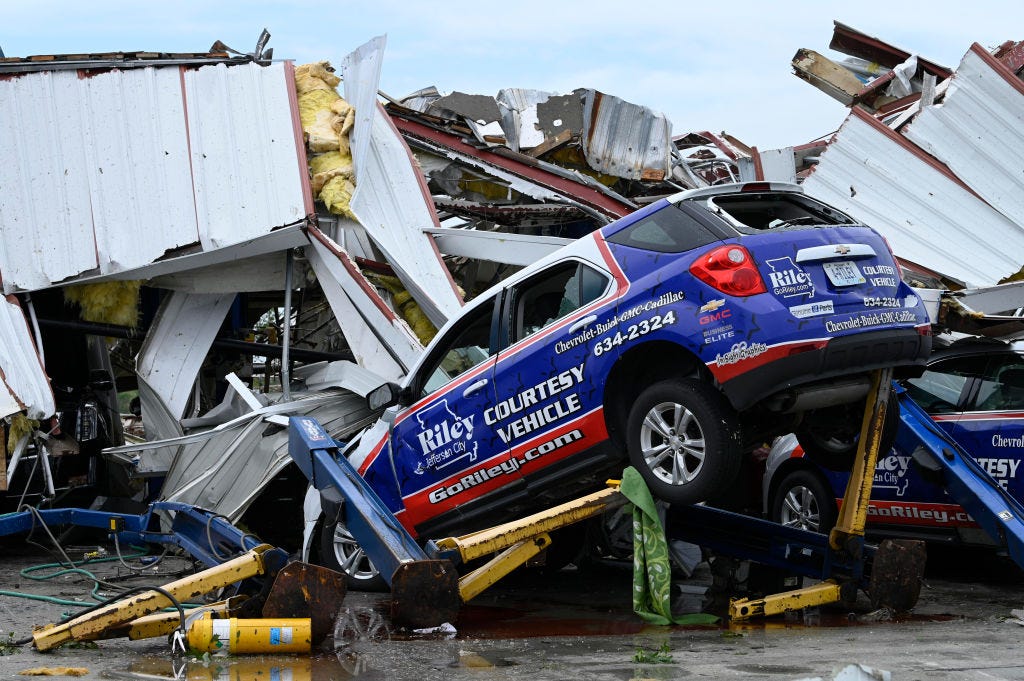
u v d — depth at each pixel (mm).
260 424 9430
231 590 6707
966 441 7883
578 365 6559
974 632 5891
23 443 9891
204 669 4836
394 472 7688
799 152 16375
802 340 5785
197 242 10727
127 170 10844
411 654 5238
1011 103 13328
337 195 11211
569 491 6988
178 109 11016
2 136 10609
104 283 10828
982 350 8039
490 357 7145
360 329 10633
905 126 14117
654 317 6195
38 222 10594
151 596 5430
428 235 11508
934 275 13391
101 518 8742
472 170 14672
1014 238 13250
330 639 5684
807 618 6492
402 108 14836
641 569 6332
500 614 6789
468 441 7188
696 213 6316
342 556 7910
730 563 7742
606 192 14734
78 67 10852
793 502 8531
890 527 8391
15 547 10273
